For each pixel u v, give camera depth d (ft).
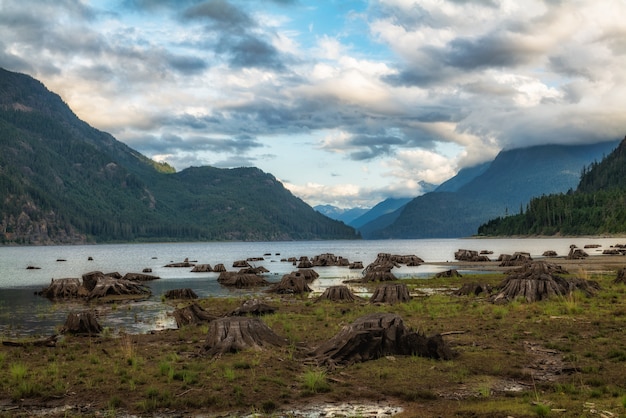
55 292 184.75
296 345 81.92
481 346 80.33
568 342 81.15
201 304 149.89
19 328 113.39
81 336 100.58
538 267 213.05
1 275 315.37
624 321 96.48
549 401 53.16
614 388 56.70
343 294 152.66
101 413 53.62
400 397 57.36
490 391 58.44
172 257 612.70
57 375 67.15
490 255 491.72
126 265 433.48
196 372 66.80
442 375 64.69
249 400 56.44
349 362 71.15
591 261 314.14
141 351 82.33
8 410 54.90
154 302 163.63
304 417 51.52
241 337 79.77
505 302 130.00
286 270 327.67
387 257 353.31
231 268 380.37
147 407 54.85
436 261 403.34
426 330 94.02
